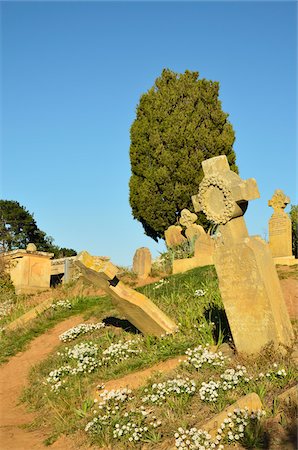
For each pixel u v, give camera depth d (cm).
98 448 728
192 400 771
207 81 2909
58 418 870
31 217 4775
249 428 653
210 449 641
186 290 1504
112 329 1318
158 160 2766
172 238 2369
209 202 960
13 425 909
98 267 1079
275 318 881
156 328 1117
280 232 1977
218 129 2848
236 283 920
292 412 666
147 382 876
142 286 1736
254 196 902
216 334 1062
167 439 691
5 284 2350
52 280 2722
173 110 2830
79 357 1108
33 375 1153
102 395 850
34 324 1527
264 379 782
